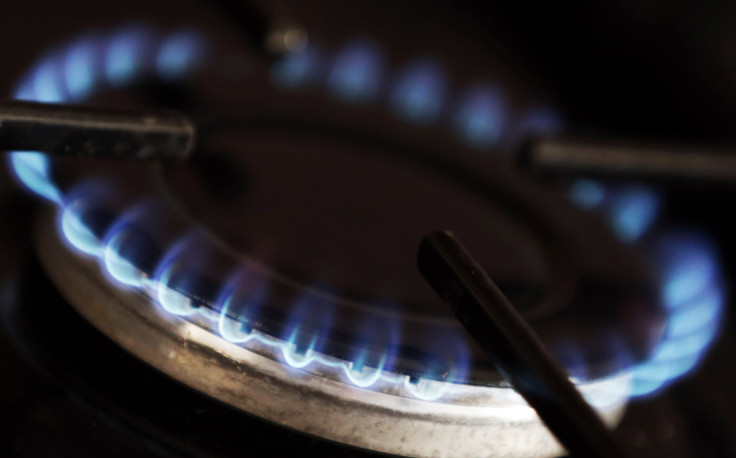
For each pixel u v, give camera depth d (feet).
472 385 0.76
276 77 0.99
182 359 0.76
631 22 1.10
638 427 0.86
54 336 0.79
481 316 0.72
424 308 0.81
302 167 0.92
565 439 0.70
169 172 0.83
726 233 1.02
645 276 0.89
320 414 0.76
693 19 1.09
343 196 0.90
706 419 0.89
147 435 0.76
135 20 1.00
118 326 0.77
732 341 0.96
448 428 0.77
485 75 1.09
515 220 0.92
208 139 0.89
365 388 0.76
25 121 0.74
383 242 0.87
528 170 0.91
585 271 0.88
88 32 0.97
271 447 0.77
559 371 0.70
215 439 0.76
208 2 1.05
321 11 1.11
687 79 1.08
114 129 0.77
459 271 0.74
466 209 0.92
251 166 0.90
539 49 1.16
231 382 0.76
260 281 0.77
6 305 0.80
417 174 0.94
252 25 0.98
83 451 0.75
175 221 0.78
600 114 1.10
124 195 0.79
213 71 0.98
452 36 1.14
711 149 0.93
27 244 0.83
